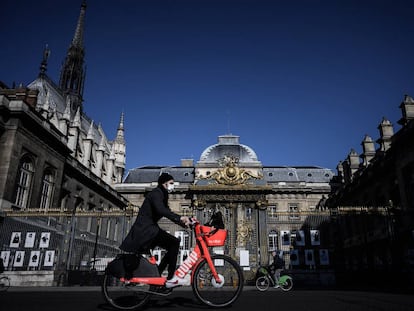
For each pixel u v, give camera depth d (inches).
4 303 254.4
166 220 1424.7
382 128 1291.8
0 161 956.0
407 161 1017.5
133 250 199.8
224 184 1560.0
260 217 1457.9
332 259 911.0
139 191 2123.5
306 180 2321.6
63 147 1257.4
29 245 817.5
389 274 850.1
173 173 2358.5
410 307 225.1
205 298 211.3
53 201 1195.3
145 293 206.4
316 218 960.3
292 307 226.7
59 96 2116.1
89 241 1379.2
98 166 1979.6
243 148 2103.8
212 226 221.3
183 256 849.5
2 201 917.2
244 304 251.0
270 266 637.3
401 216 883.4
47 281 759.1
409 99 1085.1
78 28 2716.5
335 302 275.3
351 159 1711.4
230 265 222.7
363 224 1101.7
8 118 999.0
